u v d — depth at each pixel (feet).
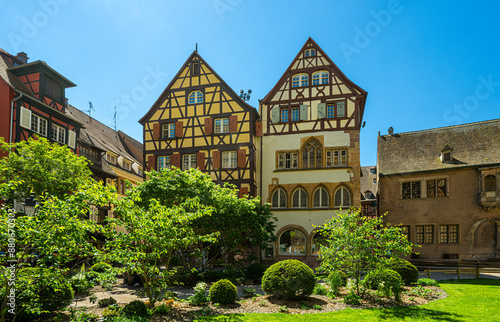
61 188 50.42
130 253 27.27
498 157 71.67
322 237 72.54
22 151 50.55
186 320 28.37
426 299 35.35
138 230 28.19
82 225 22.40
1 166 46.80
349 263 36.35
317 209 73.51
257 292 41.24
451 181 75.46
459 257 72.54
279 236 75.15
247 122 77.46
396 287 34.27
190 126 80.74
